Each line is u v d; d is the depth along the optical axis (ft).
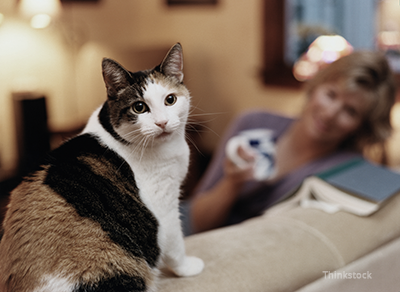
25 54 9.62
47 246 2.18
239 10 8.43
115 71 2.51
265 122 5.46
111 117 2.58
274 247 2.79
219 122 9.54
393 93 4.34
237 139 4.42
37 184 2.39
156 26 10.64
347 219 3.16
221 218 4.71
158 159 2.55
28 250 2.19
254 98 8.57
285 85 7.75
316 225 3.07
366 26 6.63
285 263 2.63
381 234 3.06
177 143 2.64
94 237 2.24
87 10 10.32
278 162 4.91
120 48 10.68
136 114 2.51
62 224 2.23
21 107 8.09
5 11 9.16
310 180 3.67
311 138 4.63
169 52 2.63
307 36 7.59
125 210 2.40
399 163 5.44
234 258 2.68
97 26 10.59
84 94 10.56
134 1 11.09
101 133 2.61
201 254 2.78
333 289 2.68
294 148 4.91
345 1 6.85
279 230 3.02
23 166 8.30
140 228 2.42
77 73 10.44
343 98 4.19
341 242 2.92
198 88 9.85
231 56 8.88
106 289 2.16
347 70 4.16
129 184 2.49
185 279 2.53
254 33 8.23
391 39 6.30
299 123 4.90
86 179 2.41
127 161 2.53
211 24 9.14
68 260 2.16
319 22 7.36
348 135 4.58
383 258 2.98
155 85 2.54
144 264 2.38
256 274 2.52
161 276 2.66
